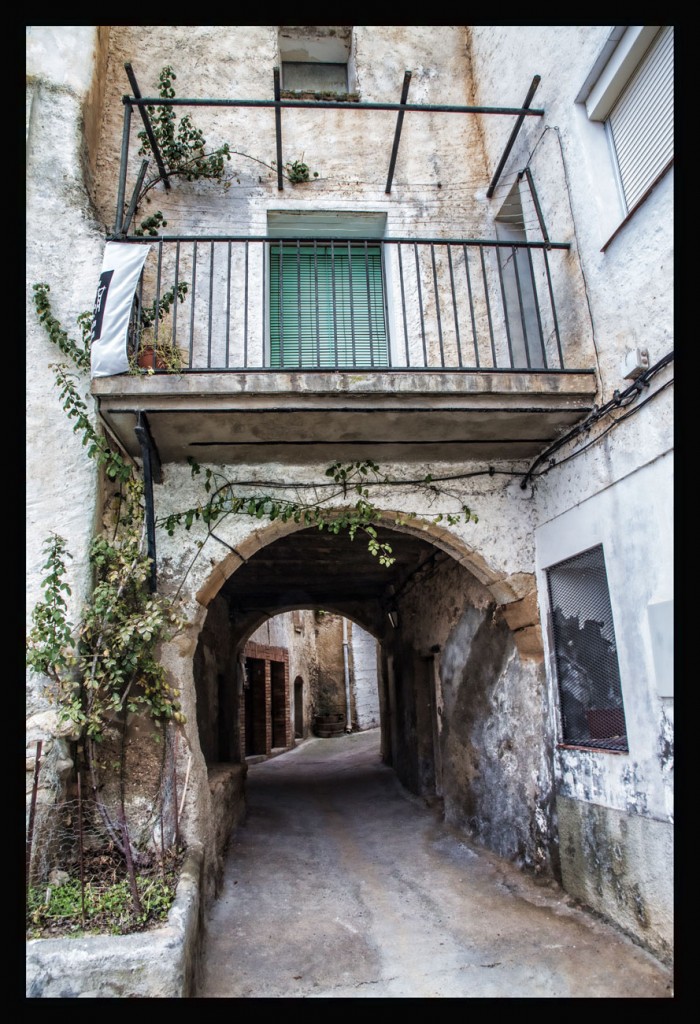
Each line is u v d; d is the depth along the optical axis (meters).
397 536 7.73
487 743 6.47
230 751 10.11
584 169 4.92
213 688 8.92
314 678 22.41
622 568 4.34
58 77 5.45
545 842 5.26
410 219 6.66
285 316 6.66
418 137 6.96
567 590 5.21
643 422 4.16
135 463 5.16
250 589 10.48
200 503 5.28
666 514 3.92
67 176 5.23
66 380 4.77
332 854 6.73
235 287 6.13
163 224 6.17
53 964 3.14
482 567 5.58
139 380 4.47
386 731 12.67
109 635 4.46
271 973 4.07
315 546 8.09
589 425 4.77
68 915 3.64
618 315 4.52
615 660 4.51
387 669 12.21
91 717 4.19
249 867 6.07
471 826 6.82
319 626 23.12
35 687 4.30
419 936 4.59
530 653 5.57
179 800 4.63
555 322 5.09
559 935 4.33
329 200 6.62
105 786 4.60
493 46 6.68
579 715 4.98
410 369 4.62
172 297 4.94
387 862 6.40
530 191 5.55
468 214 6.71
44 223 5.09
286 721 17.83
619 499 4.41
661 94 4.31
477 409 4.71
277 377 4.55
